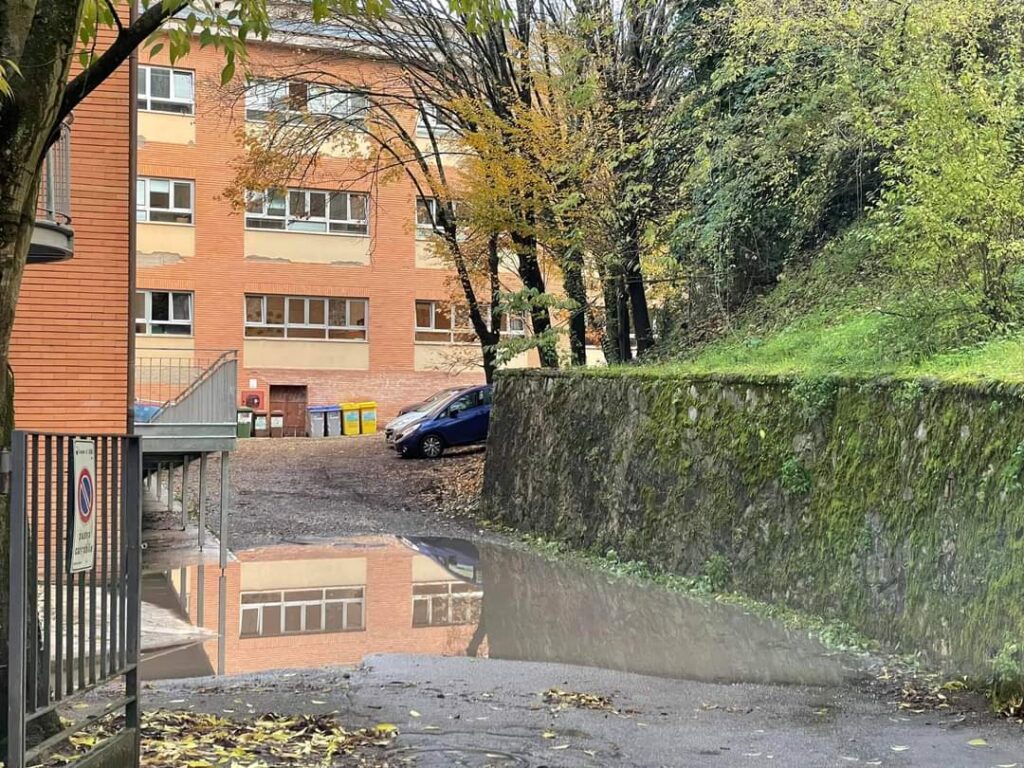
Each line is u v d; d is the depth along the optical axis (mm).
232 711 6410
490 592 12234
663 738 5773
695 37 17734
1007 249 9234
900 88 11188
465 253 21844
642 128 16641
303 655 9180
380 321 33750
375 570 13828
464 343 32469
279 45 22531
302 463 23828
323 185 32375
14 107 4160
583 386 15797
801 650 8773
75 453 4031
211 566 14211
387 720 6215
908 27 11609
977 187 9031
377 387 33812
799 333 14242
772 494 10852
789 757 5301
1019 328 9477
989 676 6875
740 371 12070
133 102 13109
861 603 9016
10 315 4238
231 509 18922
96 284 12875
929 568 8102
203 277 31500
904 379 8992
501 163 17484
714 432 12117
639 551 13250
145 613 11141
